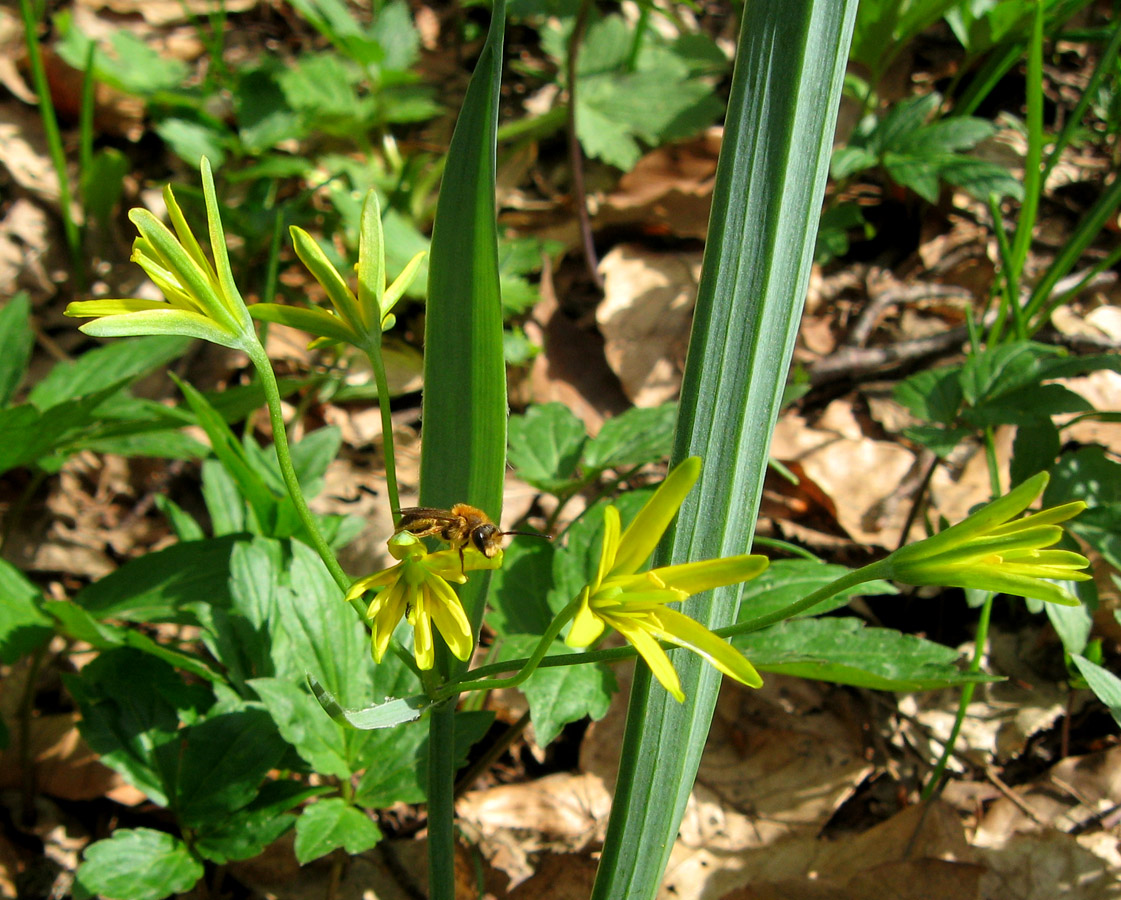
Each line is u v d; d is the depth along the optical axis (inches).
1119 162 14.5
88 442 10.0
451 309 5.1
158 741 7.8
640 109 16.1
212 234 4.7
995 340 11.4
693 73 16.6
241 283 14.9
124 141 17.9
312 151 17.4
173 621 8.5
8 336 10.4
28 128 17.6
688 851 9.4
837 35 4.8
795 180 4.9
